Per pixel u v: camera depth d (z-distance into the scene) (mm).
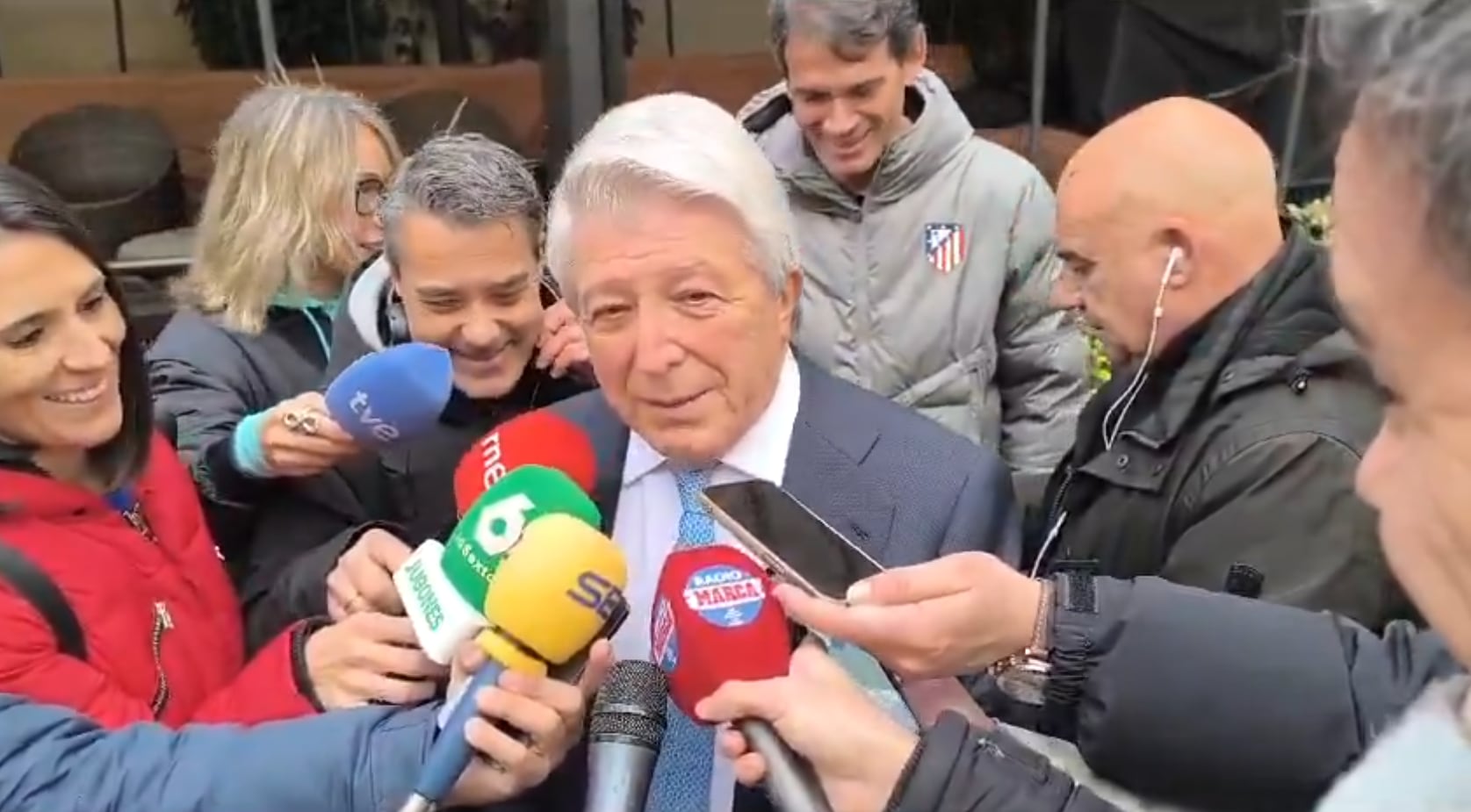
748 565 1209
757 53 4582
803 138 2701
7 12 4230
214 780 1216
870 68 2492
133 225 4137
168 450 1722
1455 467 670
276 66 4117
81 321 1450
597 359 1465
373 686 1347
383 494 1896
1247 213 1560
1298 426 1437
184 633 1534
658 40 4469
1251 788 1146
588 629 1175
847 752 1032
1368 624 1379
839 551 1247
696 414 1446
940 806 970
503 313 1881
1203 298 1561
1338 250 690
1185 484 1536
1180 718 1143
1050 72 4277
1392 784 771
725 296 1412
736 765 1069
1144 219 1576
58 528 1429
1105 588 1195
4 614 1307
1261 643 1150
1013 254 2672
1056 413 2693
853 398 1619
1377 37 638
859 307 2688
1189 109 1632
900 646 1140
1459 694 797
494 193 1843
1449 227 619
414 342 1767
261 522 1882
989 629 1162
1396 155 637
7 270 1389
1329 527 1399
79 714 1289
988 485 1557
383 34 4324
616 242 1403
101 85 4262
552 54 3684
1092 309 1682
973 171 2660
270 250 2283
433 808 1177
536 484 1296
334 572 1501
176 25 4359
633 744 1126
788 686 1071
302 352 2326
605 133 1432
